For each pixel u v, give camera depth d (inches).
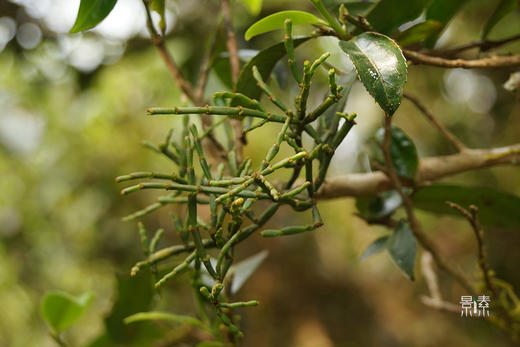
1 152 30.5
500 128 39.5
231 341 15.3
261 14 27.9
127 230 35.5
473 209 14.4
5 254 32.5
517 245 42.1
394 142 15.5
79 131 33.0
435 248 15.4
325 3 15.1
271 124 39.3
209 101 18.3
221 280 12.6
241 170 13.0
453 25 33.2
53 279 33.9
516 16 30.0
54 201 33.4
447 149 40.7
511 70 15.8
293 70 12.7
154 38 15.6
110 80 31.7
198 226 13.0
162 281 12.6
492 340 41.6
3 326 32.0
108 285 34.9
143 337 17.6
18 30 26.9
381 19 13.8
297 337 49.1
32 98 31.8
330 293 53.6
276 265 51.4
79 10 13.9
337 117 13.5
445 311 16.8
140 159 35.0
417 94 40.8
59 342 17.0
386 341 50.9
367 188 15.4
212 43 16.3
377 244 15.4
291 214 47.2
